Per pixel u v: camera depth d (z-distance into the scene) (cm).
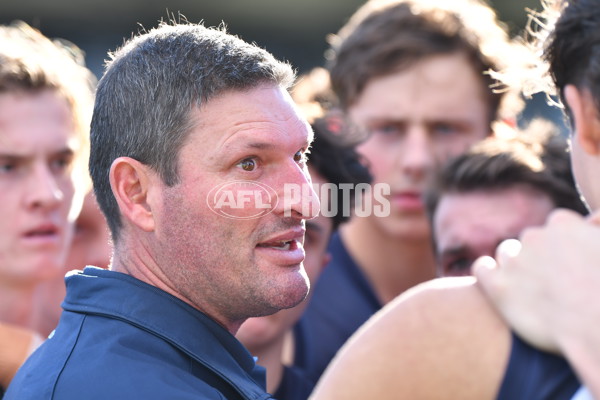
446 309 388
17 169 820
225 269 504
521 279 374
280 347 827
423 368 376
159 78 507
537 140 905
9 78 819
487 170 833
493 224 819
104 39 3428
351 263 1089
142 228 514
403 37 1084
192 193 497
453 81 1080
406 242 1080
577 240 369
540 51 472
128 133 512
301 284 518
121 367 464
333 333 1045
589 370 340
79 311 516
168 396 448
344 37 1188
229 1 3509
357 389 386
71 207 865
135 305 502
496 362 366
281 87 524
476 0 1383
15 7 3341
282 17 3603
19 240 817
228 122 495
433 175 938
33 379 491
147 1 3431
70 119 859
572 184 853
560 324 354
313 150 841
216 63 504
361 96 1109
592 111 402
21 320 837
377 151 1088
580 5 410
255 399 500
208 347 505
